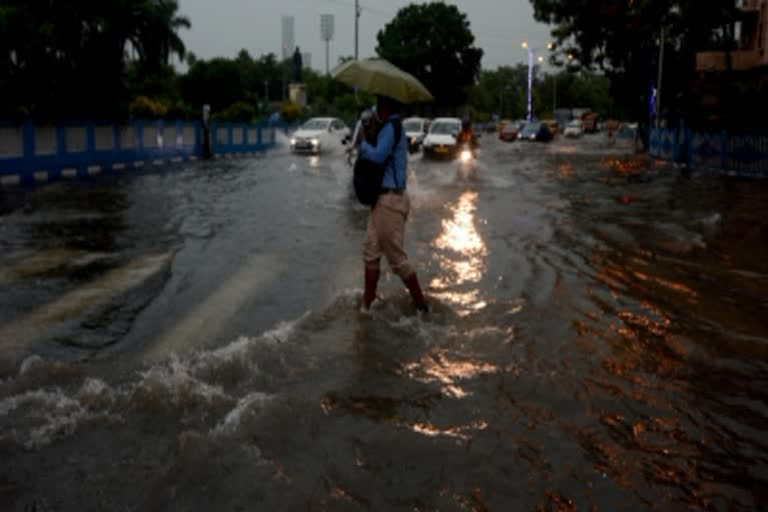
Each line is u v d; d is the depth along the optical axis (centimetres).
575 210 1162
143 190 1453
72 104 2042
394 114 525
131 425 336
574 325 509
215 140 2947
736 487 295
